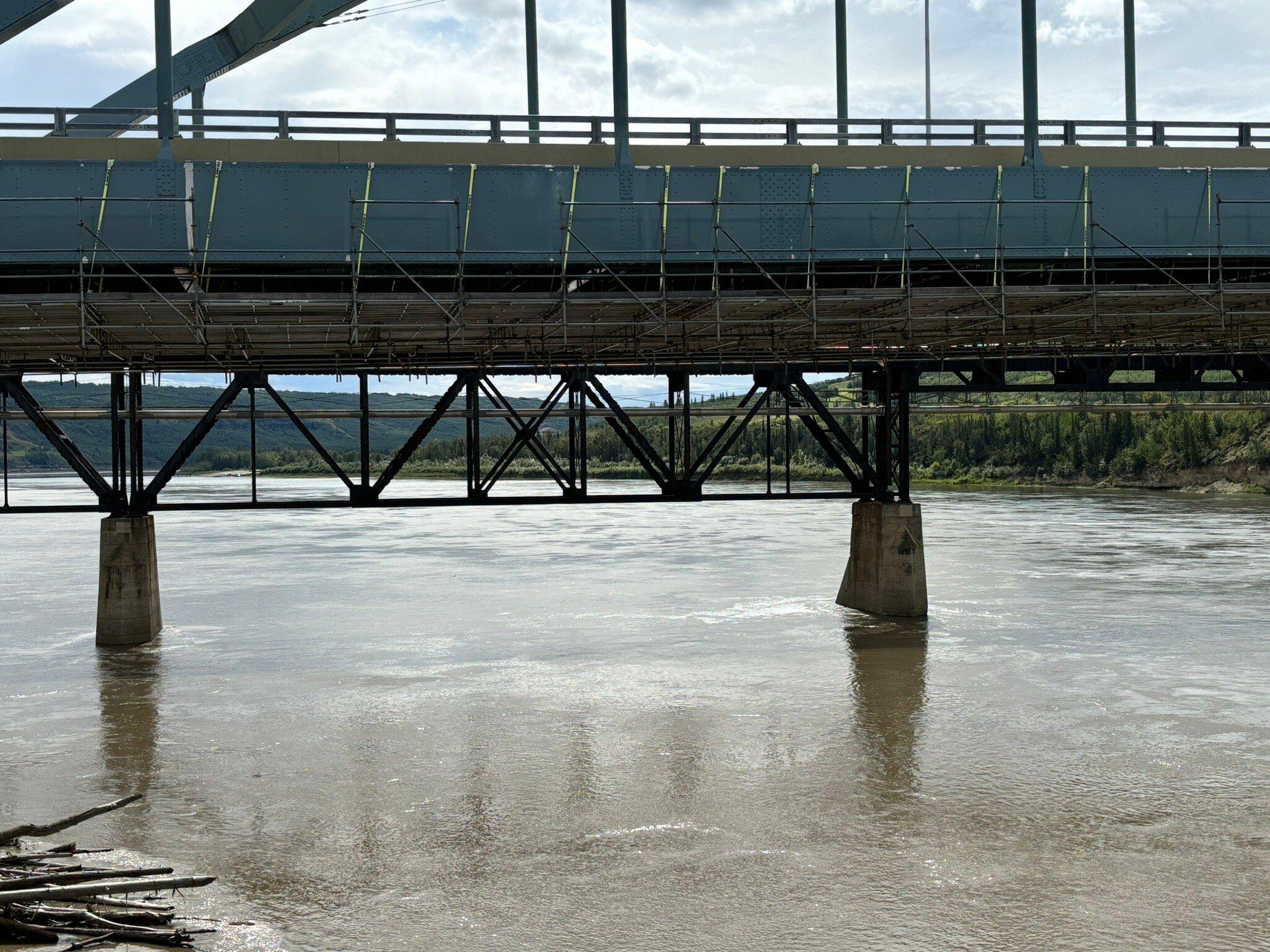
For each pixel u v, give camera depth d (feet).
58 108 93.81
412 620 131.23
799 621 127.24
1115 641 114.93
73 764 76.54
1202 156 107.76
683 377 116.78
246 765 75.97
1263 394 388.16
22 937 50.03
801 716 87.25
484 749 79.25
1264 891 56.39
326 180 94.84
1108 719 86.12
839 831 64.18
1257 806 67.72
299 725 85.71
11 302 87.71
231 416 110.93
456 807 68.08
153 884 54.03
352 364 111.14
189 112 94.38
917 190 101.45
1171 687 95.76
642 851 61.62
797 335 113.91
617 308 100.22
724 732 83.10
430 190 95.91
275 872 58.85
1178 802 68.39
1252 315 112.68
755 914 54.39
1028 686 96.12
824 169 100.42
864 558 131.95
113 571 115.65
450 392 110.42
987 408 130.82
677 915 54.24
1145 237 103.45
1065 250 102.89
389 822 65.82
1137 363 130.52
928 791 70.38
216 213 93.30
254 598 150.20
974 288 98.32
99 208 91.86
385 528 269.85
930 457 470.39
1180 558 185.37
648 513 306.76
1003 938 51.90
